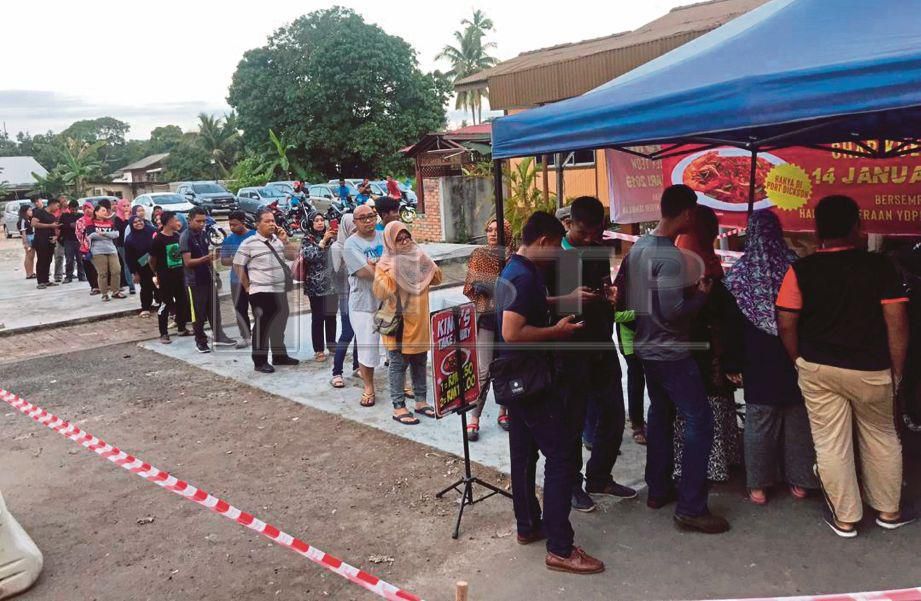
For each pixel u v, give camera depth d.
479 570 3.52
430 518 4.09
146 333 9.66
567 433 3.39
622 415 4.08
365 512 4.21
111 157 94.31
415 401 5.84
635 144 4.37
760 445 3.89
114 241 12.05
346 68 41.03
